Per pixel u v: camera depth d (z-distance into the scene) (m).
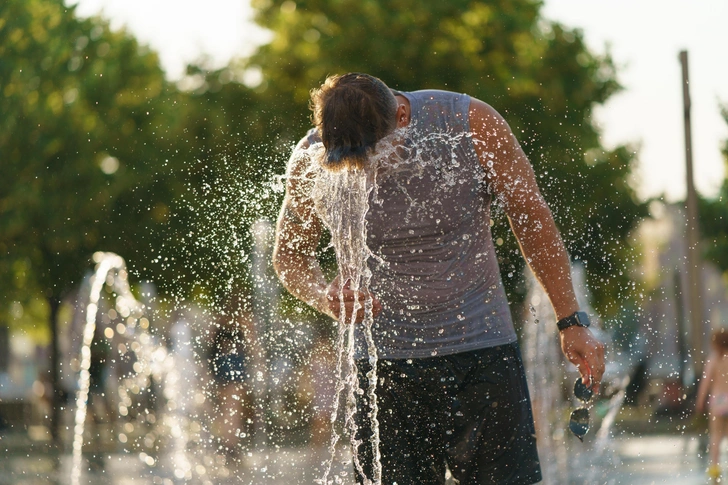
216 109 44.81
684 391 21.11
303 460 9.72
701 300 28.84
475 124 6.33
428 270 6.39
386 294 6.46
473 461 6.52
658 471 15.30
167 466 15.29
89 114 44.69
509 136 6.40
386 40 44.28
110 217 42.78
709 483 14.87
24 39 44.19
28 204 43.06
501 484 6.51
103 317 27.09
